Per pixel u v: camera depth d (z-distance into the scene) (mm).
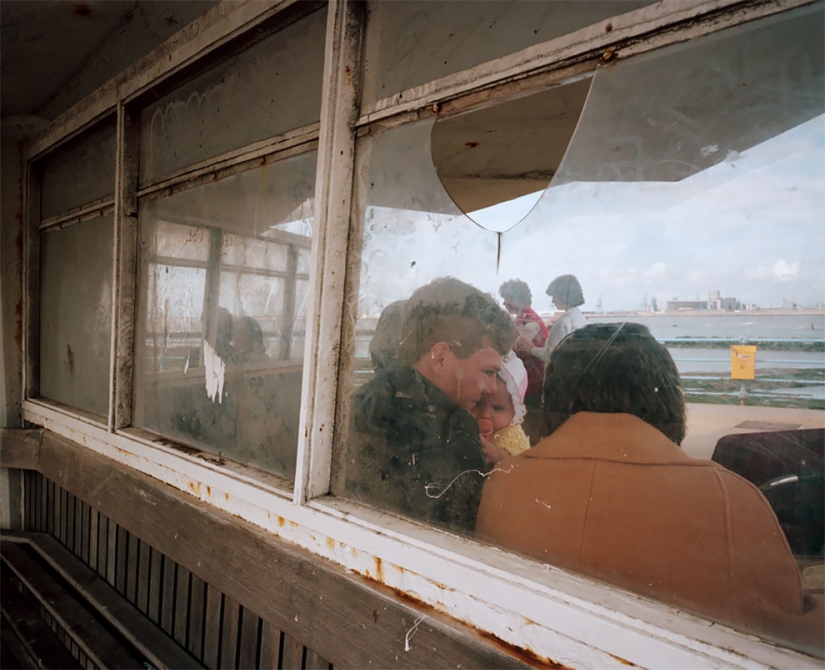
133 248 2006
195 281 1701
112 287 2090
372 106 1179
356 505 1146
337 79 1163
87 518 2168
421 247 1080
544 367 881
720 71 726
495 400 945
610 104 824
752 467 684
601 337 819
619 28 812
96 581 2010
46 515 2557
